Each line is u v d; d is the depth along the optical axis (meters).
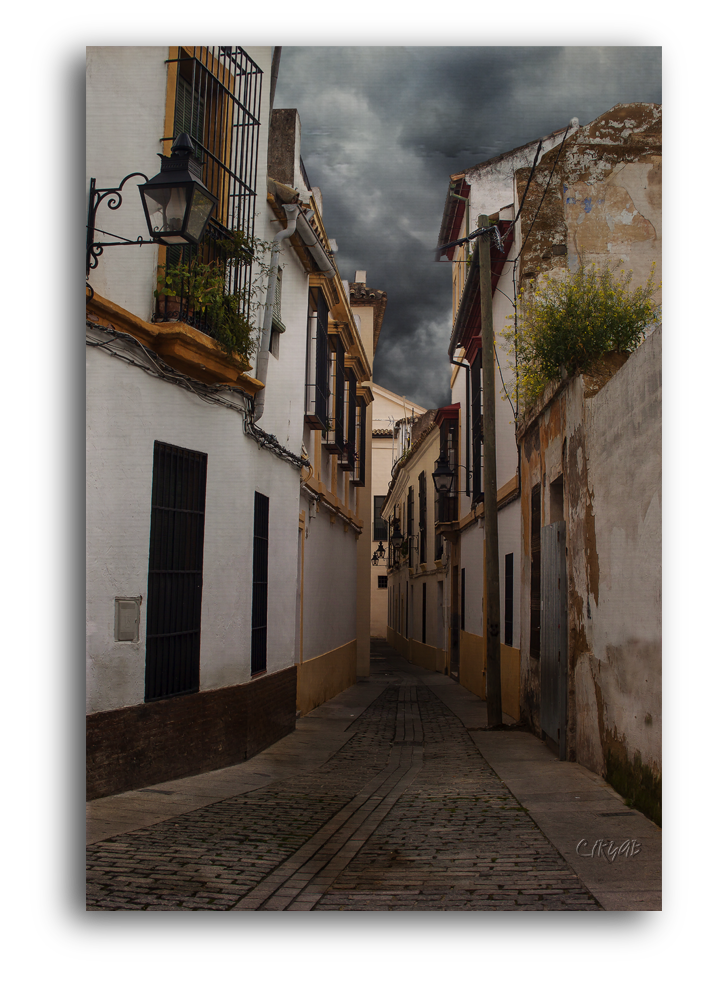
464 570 18.48
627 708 5.97
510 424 12.84
